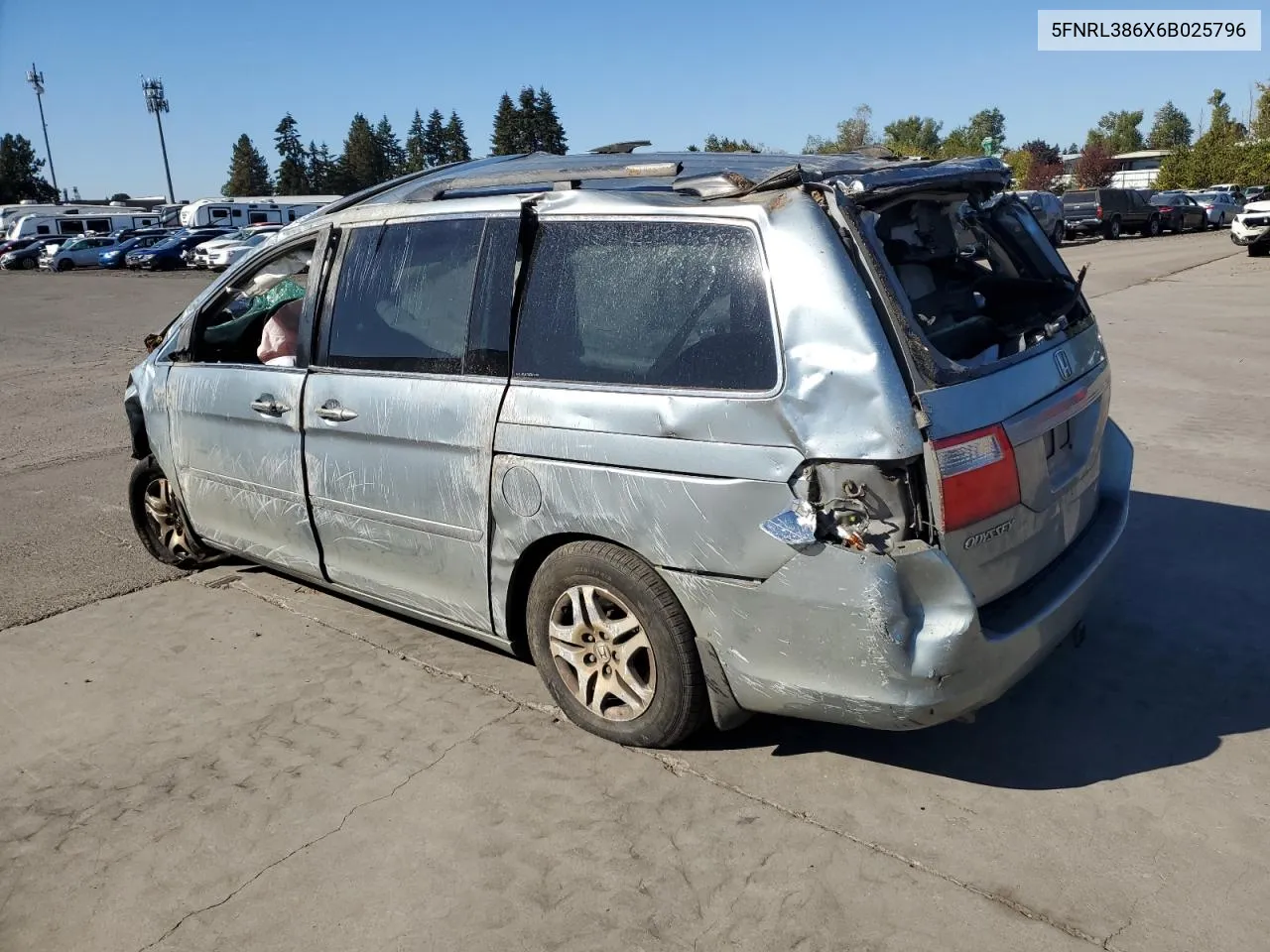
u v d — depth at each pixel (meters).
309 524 4.30
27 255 47.16
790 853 2.94
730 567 2.98
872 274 2.85
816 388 2.82
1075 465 3.41
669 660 3.23
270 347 4.78
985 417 2.88
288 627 4.66
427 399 3.68
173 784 3.43
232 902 2.85
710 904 2.75
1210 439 7.24
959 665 2.80
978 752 3.42
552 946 2.63
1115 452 4.03
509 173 4.00
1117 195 35.44
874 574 2.77
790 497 2.86
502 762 3.46
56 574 5.47
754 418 2.91
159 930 2.77
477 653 4.30
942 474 2.74
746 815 3.12
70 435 9.43
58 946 2.73
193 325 4.95
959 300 3.34
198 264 40.47
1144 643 4.13
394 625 4.62
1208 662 3.96
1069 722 3.58
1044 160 76.56
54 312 24.09
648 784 3.29
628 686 3.42
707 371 3.03
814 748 3.47
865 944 2.59
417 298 3.81
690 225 3.14
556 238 3.45
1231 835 2.94
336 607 4.87
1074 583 3.24
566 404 3.29
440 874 2.93
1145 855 2.87
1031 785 3.22
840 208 2.92
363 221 4.07
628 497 3.15
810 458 2.82
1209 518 5.55
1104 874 2.80
